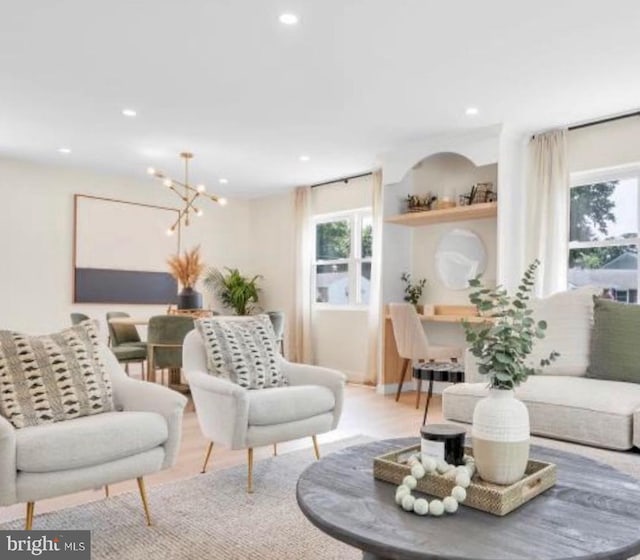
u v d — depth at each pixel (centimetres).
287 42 321
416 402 497
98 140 520
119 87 391
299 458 325
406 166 545
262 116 452
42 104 424
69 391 233
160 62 349
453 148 504
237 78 374
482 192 507
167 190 717
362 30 306
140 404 245
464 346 547
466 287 554
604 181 468
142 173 657
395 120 460
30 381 227
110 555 202
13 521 229
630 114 439
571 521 135
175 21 297
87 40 320
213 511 244
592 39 314
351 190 676
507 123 465
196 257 565
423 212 539
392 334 568
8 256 589
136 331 589
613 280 464
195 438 373
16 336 238
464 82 378
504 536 127
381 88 390
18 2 278
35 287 605
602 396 261
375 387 600
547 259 473
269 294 780
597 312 322
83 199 640
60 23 300
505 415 154
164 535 219
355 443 361
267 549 208
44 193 613
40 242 609
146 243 693
